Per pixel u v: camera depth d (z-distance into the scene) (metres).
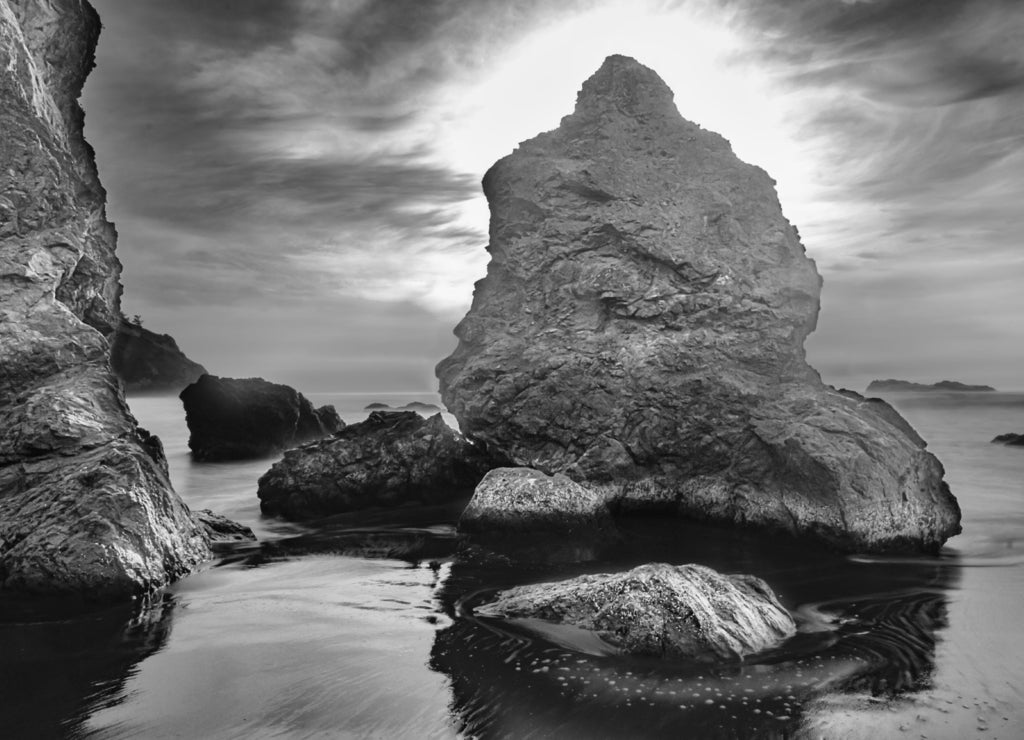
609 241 22.81
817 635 10.38
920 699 8.29
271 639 10.48
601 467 19.94
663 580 10.23
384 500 21.97
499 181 25.16
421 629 10.85
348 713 8.03
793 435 17.14
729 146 24.12
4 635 10.71
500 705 8.18
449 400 23.08
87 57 21.14
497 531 17.55
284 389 38.28
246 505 23.52
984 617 11.39
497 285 24.70
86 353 15.92
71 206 17.22
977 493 23.84
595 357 21.03
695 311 21.11
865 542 15.85
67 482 13.51
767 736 7.45
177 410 77.81
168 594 12.91
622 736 7.45
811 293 21.48
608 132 24.05
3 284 15.59
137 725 7.77
